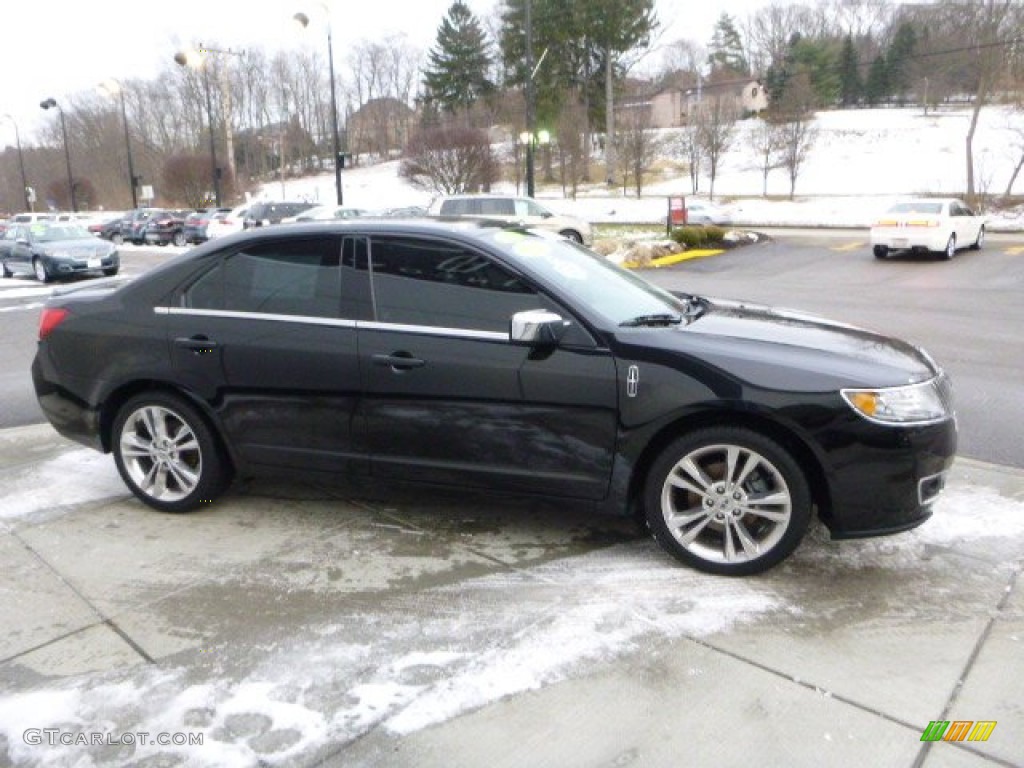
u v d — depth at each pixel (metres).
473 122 62.16
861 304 13.17
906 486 3.40
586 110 58.47
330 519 4.36
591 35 58.44
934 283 15.91
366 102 98.38
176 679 2.93
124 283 4.67
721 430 3.52
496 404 3.75
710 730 2.62
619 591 3.53
